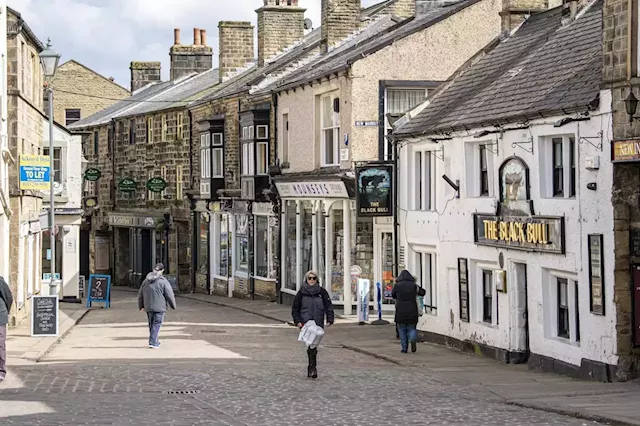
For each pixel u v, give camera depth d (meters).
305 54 44.22
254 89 43.66
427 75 34.28
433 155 27.09
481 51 29.47
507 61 27.02
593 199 18.77
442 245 26.19
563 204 19.97
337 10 42.94
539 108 20.70
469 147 24.67
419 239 27.77
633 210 18.14
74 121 78.94
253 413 14.74
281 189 39.94
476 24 34.62
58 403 15.24
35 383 17.61
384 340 27.69
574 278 19.81
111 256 65.50
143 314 37.72
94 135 68.06
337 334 29.48
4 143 29.42
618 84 17.92
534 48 26.06
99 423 13.52
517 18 29.44
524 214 21.61
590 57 21.55
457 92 28.09
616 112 18.02
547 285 20.91
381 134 33.94
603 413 14.23
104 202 65.88
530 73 24.11
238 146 46.53
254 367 20.61
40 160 30.61
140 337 28.22
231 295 48.00
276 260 42.09
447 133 25.41
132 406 15.13
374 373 19.97
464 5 34.47
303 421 14.04
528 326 21.73
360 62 33.75
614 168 18.08
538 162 21.00
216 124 48.25
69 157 44.75
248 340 27.75
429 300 27.86
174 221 55.66
